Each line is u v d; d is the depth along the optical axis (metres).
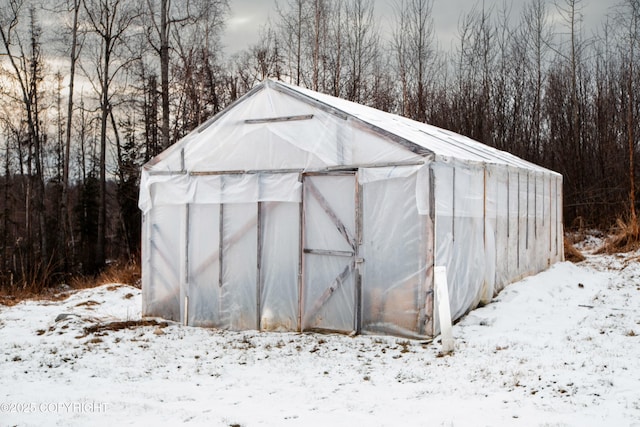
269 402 6.36
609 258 17.81
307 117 10.37
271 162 10.66
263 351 8.86
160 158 11.80
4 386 7.15
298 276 10.33
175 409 6.14
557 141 30.34
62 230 27.25
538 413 5.66
